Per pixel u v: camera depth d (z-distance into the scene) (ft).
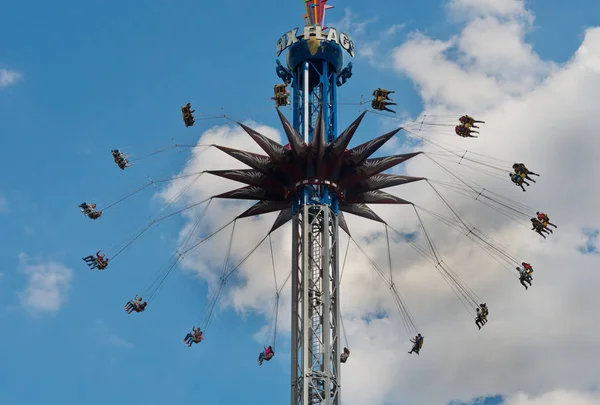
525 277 270.05
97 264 271.49
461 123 265.54
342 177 261.03
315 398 237.86
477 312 271.28
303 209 256.93
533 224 271.28
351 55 285.64
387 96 256.73
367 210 274.36
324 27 286.05
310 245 256.73
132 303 271.28
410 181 267.18
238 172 263.90
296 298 248.73
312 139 258.57
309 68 281.74
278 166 260.42
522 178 268.41
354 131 252.62
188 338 268.21
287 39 284.82
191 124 268.00
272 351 272.10
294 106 278.87
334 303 249.55
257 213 272.31
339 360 243.40
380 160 260.62
